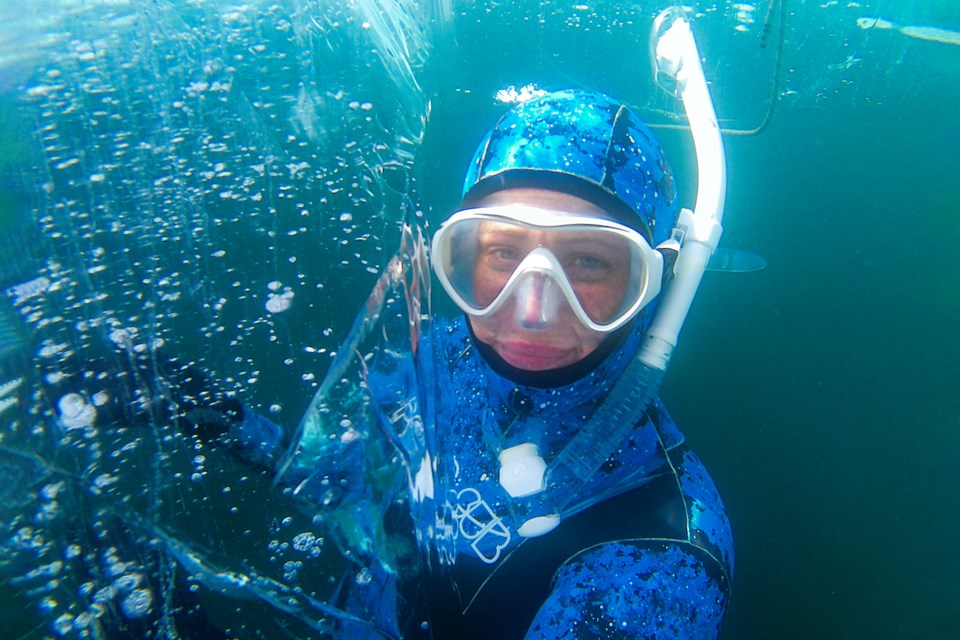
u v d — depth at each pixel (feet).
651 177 2.71
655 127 9.00
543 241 2.47
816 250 7.90
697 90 4.23
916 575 4.77
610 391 2.77
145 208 5.28
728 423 6.04
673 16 4.81
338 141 6.82
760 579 4.82
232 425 3.46
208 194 5.61
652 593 2.30
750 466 5.62
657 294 2.60
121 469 3.11
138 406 3.43
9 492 2.88
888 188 8.74
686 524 2.60
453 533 2.90
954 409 5.97
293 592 2.79
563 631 2.23
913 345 6.55
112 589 2.65
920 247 7.74
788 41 10.81
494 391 2.89
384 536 2.92
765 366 6.58
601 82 9.76
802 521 5.16
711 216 2.94
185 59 7.07
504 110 9.38
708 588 2.42
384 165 6.81
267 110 6.84
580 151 2.53
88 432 3.26
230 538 3.01
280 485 3.22
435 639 2.82
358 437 3.16
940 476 5.40
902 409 6.08
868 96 10.23
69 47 6.66
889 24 11.28
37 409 3.25
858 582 4.78
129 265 4.66
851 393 6.24
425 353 3.39
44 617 2.52
